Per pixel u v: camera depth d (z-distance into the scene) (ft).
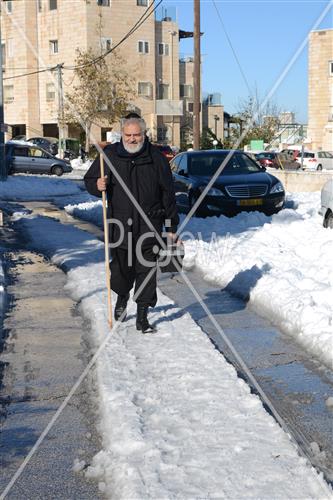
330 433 14.55
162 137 209.67
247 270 28.43
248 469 12.30
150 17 200.85
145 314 20.57
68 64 195.00
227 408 14.94
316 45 187.42
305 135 207.92
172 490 11.65
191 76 230.27
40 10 199.82
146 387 16.22
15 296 26.96
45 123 204.64
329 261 31.96
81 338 21.27
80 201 72.95
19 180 93.71
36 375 18.11
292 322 21.89
